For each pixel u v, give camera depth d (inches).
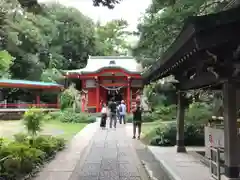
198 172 229.8
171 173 228.1
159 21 493.4
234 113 171.8
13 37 1044.5
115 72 1109.7
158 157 291.6
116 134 510.6
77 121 789.9
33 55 1299.2
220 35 129.3
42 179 221.9
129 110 1123.3
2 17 437.4
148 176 233.1
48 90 1189.7
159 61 226.8
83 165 270.4
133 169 256.1
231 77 170.2
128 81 1123.9
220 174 181.2
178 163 262.8
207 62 174.6
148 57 722.2
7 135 499.5
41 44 1332.4
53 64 1471.5
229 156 170.4
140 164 275.1
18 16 1025.5
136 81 1141.7
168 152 319.6
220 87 236.7
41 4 277.7
